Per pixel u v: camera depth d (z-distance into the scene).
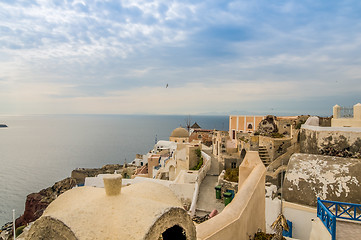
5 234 38.78
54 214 4.34
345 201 14.12
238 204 8.66
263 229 11.27
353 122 25.41
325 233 10.24
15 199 64.06
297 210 15.20
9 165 109.12
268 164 27.36
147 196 5.59
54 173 94.50
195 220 19.67
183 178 28.92
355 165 15.32
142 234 4.18
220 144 33.88
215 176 31.81
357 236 9.76
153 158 47.00
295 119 34.81
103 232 4.19
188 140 62.28
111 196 5.04
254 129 47.03
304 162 16.92
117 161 120.00
